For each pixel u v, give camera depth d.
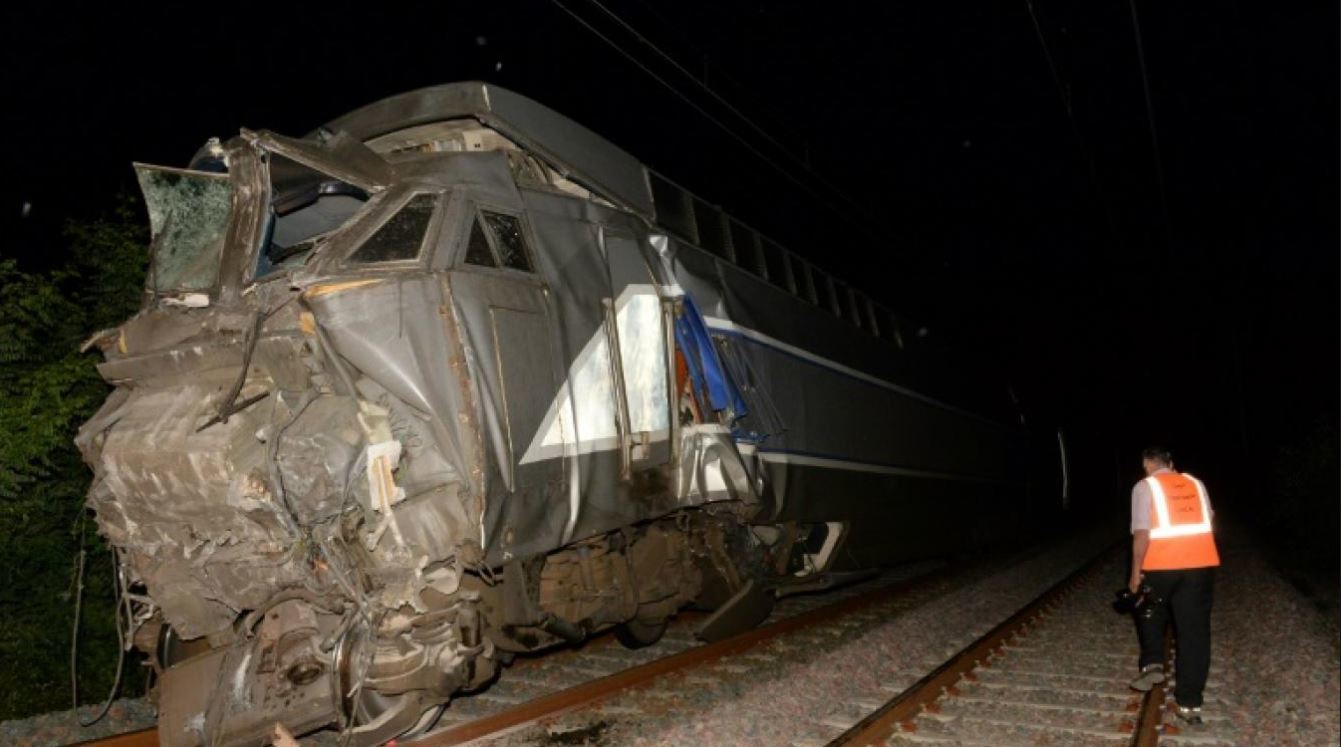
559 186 7.82
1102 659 8.84
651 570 7.98
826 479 10.59
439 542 5.37
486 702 7.33
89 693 7.93
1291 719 6.48
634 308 7.59
